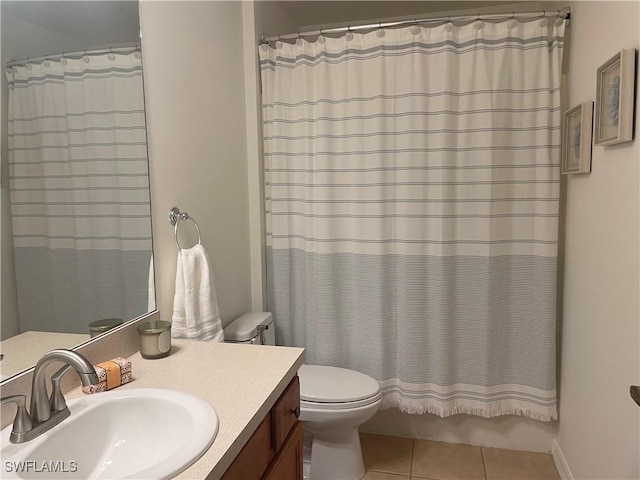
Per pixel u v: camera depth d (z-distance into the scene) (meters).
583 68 1.87
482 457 2.26
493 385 2.19
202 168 1.89
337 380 2.04
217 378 1.23
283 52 2.26
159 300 1.61
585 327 1.81
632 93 1.34
